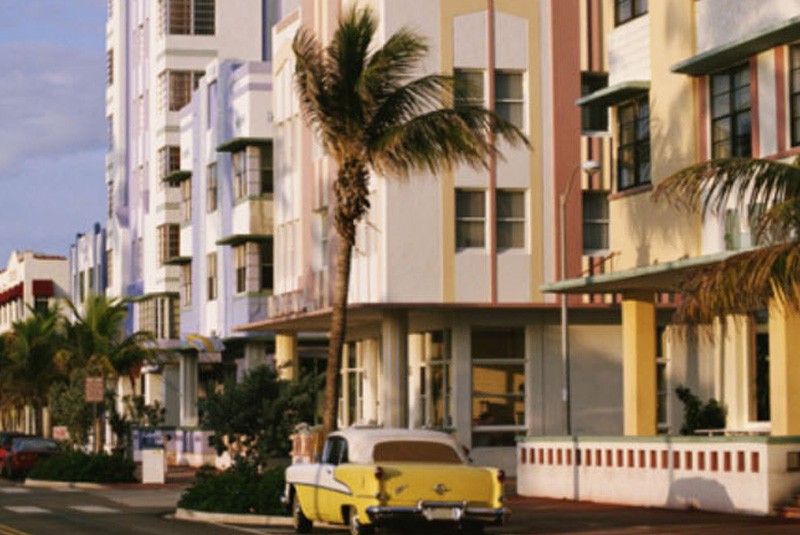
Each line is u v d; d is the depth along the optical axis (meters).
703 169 21.53
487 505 22.83
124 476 46.03
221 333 57.22
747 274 20.19
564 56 43.44
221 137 56.88
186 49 68.25
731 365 34.06
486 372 43.56
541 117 43.22
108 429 69.19
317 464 25.02
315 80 30.75
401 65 30.89
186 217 63.16
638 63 34.75
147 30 72.94
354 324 48.44
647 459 29.30
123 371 62.28
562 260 38.69
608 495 30.72
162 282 67.19
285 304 49.28
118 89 77.19
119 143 76.88
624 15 35.56
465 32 42.72
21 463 50.44
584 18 43.66
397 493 22.48
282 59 50.50
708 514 26.91
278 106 50.84
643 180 34.75
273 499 29.72
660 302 41.59
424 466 22.86
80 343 61.44
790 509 25.36
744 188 21.52
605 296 42.94
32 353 72.62
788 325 26.66
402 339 42.25
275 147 51.19
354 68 30.64
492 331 43.72
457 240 42.38
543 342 43.69
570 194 43.25
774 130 29.19
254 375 35.50
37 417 73.69
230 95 56.62
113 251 78.31
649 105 34.06
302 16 47.62
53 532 26.58
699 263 27.42
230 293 56.62
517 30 43.12
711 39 31.59
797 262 20.05
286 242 49.97
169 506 34.81
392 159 30.66
